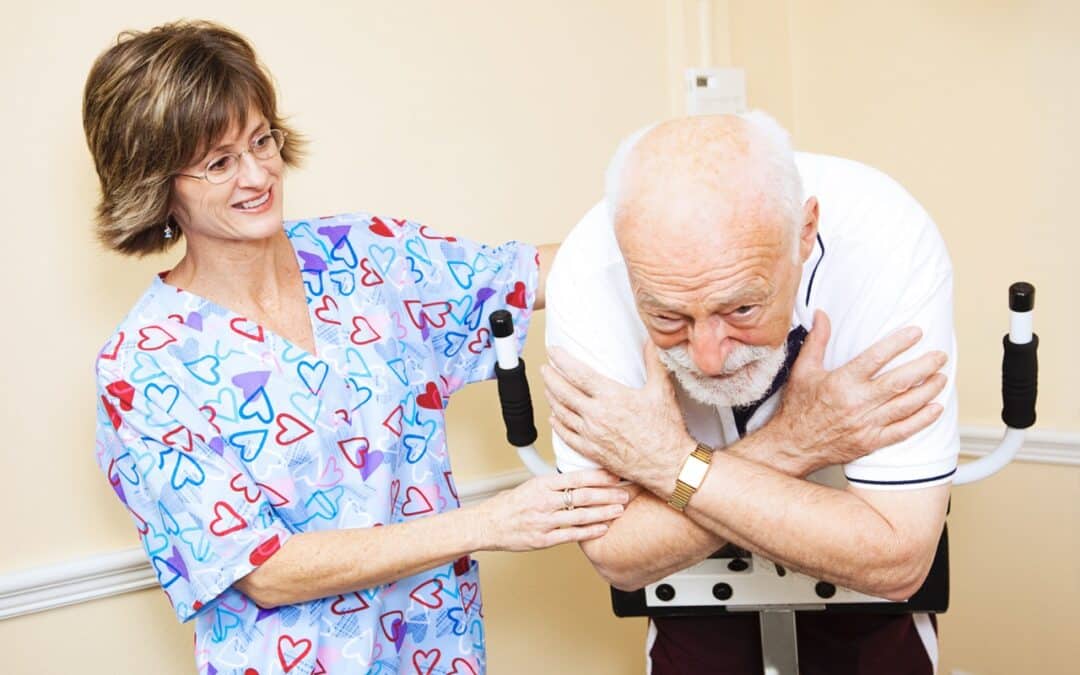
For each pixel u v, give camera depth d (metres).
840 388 0.94
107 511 1.46
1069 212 1.68
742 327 0.84
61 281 1.41
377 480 1.17
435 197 1.71
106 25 1.41
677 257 0.80
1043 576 1.80
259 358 1.13
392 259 1.27
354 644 1.15
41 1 1.37
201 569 1.08
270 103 1.13
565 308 1.06
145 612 1.51
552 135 1.83
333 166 1.60
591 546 1.08
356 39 1.60
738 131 0.83
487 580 1.85
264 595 1.11
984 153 1.78
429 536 1.09
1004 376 1.08
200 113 1.03
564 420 1.06
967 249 1.83
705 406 1.11
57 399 1.42
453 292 1.31
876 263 0.96
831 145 2.04
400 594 1.21
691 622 1.41
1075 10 1.62
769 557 0.99
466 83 1.72
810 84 2.06
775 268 0.82
